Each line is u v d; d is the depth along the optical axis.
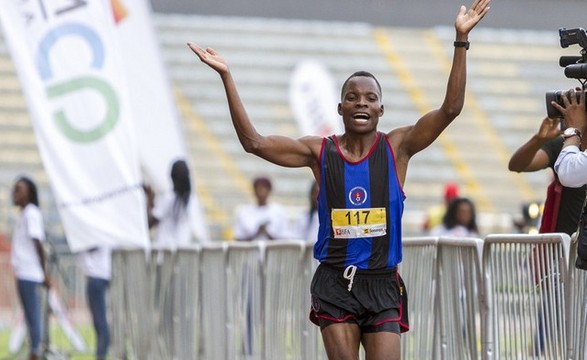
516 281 21.09
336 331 20.17
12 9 36.72
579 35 20.81
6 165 84.25
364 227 20.14
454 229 44.78
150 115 44.97
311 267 27.28
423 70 98.00
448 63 98.56
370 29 99.56
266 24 97.81
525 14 101.19
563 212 23.75
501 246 21.47
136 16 44.62
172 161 45.16
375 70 97.56
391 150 20.33
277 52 96.75
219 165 88.12
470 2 99.94
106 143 36.53
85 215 36.38
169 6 96.88
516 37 101.00
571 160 19.92
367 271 20.23
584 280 19.39
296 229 42.09
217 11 97.69
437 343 23.84
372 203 20.14
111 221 36.62
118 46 36.78
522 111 97.44
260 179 45.47
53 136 36.38
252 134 20.25
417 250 24.88
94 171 36.56
